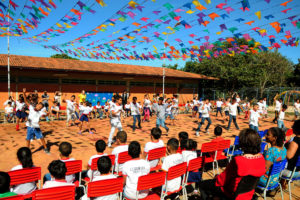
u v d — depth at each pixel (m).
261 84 28.62
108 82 18.86
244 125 11.30
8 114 10.48
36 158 5.33
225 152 5.01
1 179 2.04
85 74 17.58
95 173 3.44
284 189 4.02
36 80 15.50
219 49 5.86
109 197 2.55
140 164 2.83
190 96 24.41
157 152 3.81
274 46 4.74
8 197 1.93
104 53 8.16
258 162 2.10
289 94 21.69
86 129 9.27
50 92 16.09
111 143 6.91
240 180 2.07
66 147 3.26
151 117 13.76
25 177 2.76
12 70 14.55
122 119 12.65
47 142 6.92
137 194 2.65
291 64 37.94
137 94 20.62
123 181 2.81
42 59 17.48
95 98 17.91
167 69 25.52
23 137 7.50
